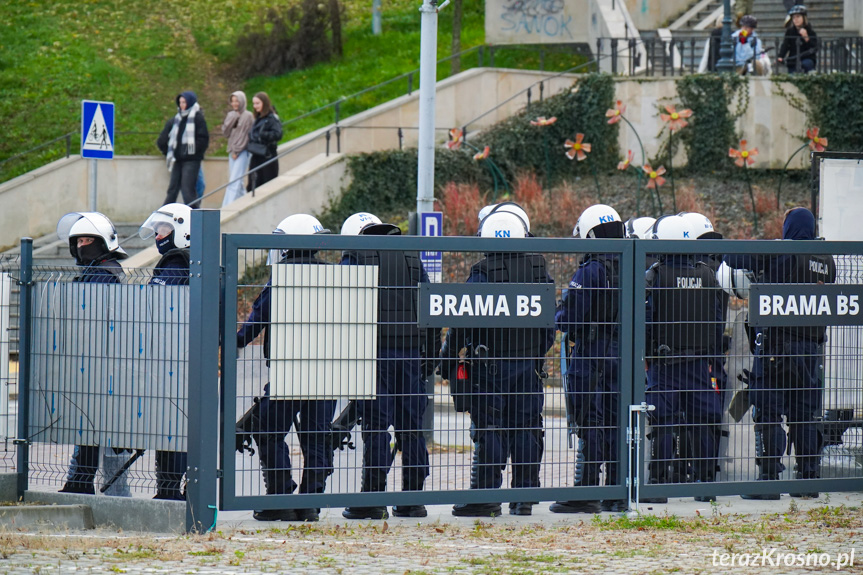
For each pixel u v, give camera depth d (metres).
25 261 27.55
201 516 25.78
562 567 21.48
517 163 80.81
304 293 26.67
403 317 27.39
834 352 30.98
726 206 75.44
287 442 27.91
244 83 100.19
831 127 80.50
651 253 28.73
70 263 68.62
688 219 33.34
